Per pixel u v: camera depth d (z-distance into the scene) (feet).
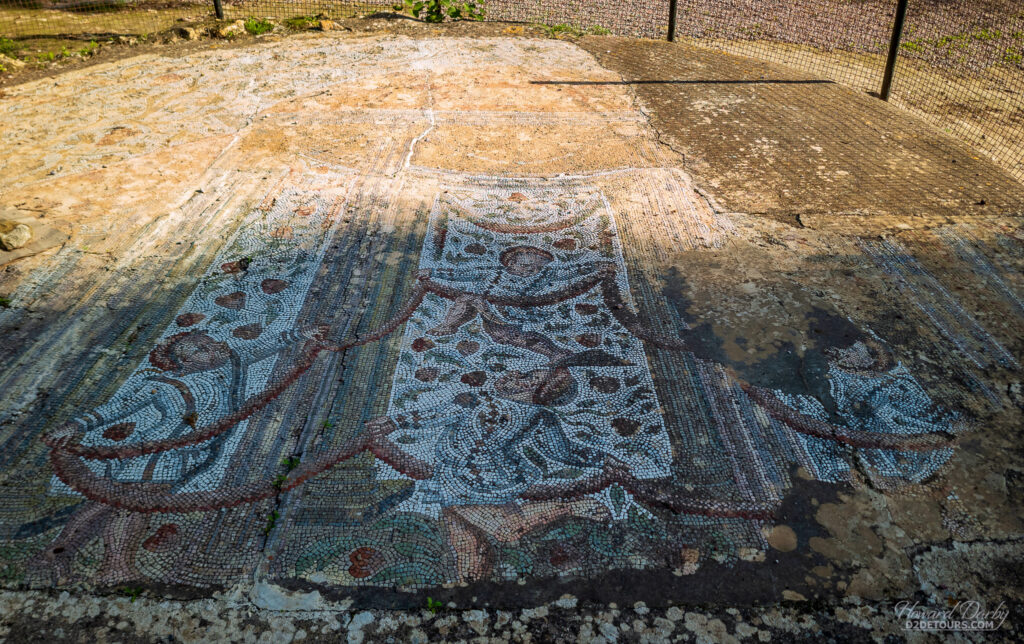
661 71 16.34
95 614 5.44
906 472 6.71
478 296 8.99
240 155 12.06
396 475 6.62
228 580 5.71
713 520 6.26
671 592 5.69
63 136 12.45
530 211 10.79
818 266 9.55
